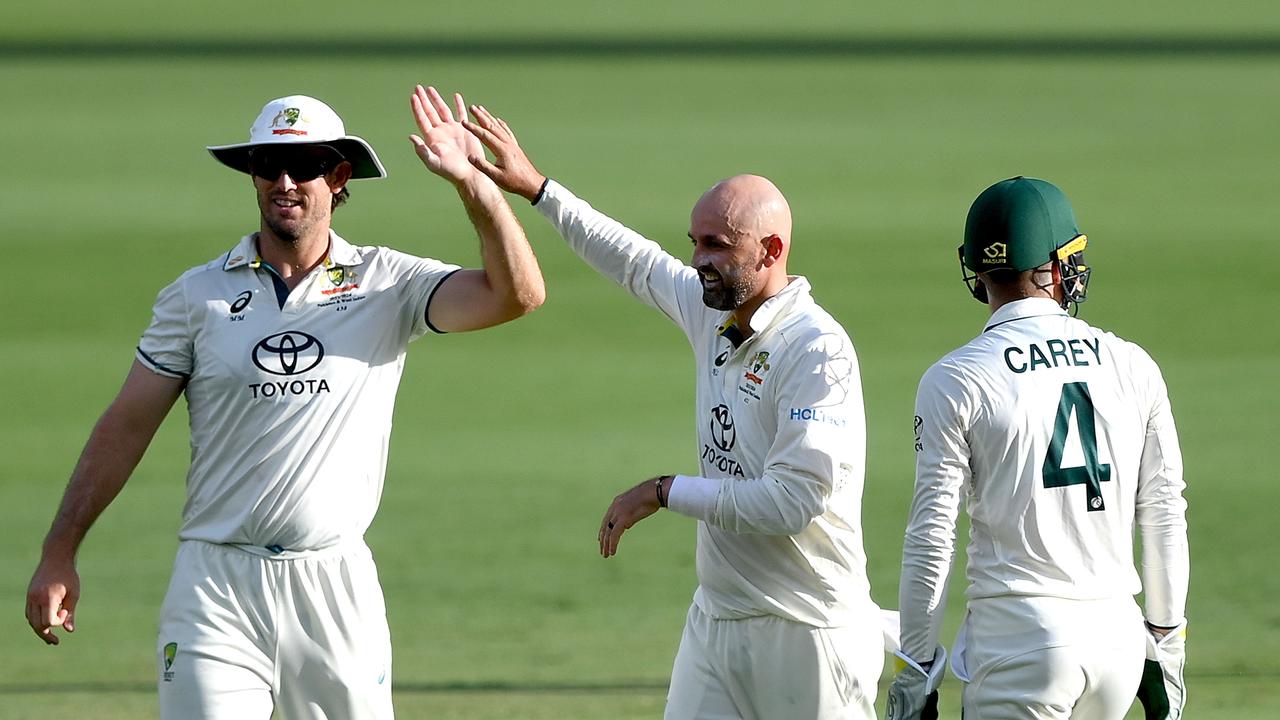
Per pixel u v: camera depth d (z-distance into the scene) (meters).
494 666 25.42
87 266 64.00
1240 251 65.88
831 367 16.67
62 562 17.12
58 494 36.72
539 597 29.39
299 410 17.06
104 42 156.88
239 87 123.56
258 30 170.00
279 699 17.38
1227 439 39.88
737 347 17.30
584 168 88.56
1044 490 15.19
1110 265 63.25
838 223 72.75
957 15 193.38
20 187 83.75
